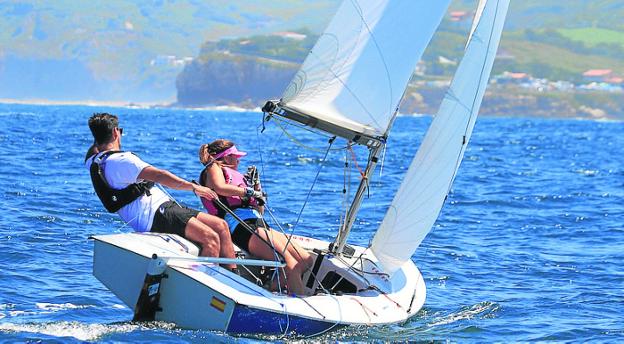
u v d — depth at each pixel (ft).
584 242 161.68
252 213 100.22
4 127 474.08
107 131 93.40
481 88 107.45
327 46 97.25
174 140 416.05
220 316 87.25
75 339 86.12
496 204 210.59
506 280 128.47
